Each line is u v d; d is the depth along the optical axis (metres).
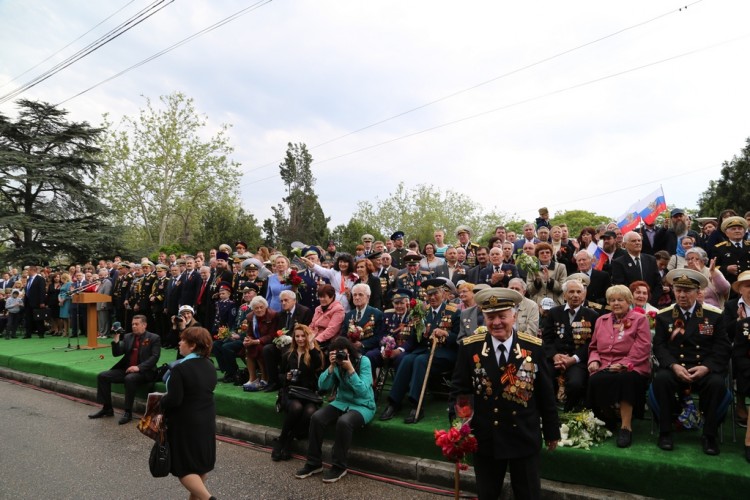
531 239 9.79
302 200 36.94
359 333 6.52
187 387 4.23
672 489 4.28
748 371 4.96
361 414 5.66
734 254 7.50
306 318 7.59
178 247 26.08
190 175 34.41
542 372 3.62
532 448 3.50
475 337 3.77
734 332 5.46
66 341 13.91
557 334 6.06
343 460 5.47
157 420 4.13
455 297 6.87
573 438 4.84
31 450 6.52
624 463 4.45
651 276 7.20
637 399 5.32
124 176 33.56
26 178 27.02
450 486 5.00
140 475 5.66
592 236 9.06
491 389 3.58
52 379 10.09
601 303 7.13
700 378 4.84
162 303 11.66
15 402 9.07
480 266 8.57
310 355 6.31
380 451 5.66
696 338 5.03
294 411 5.99
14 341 14.47
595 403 5.21
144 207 34.53
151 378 8.12
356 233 29.80
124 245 29.64
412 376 6.10
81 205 29.31
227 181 35.47
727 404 4.66
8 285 18.33
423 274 8.38
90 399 9.06
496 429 3.52
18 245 27.75
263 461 6.02
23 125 28.50
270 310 7.70
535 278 7.25
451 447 3.59
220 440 6.88
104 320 14.44
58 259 28.64
